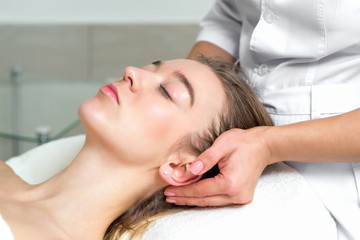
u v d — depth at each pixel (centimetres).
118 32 334
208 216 118
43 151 154
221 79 134
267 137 114
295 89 131
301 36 129
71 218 121
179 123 124
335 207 127
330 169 129
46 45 338
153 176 127
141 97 122
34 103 247
